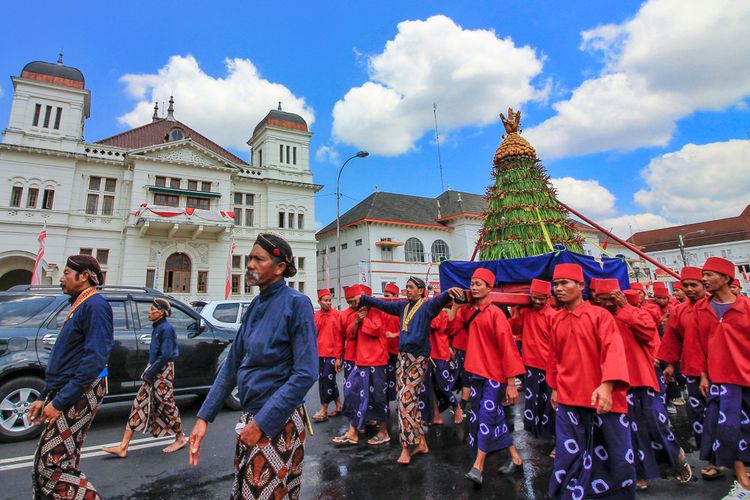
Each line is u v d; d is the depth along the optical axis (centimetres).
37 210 2302
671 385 706
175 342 506
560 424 323
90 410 296
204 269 2641
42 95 2430
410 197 4016
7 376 538
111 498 371
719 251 5203
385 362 545
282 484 216
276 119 3231
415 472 425
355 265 3444
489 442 401
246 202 3009
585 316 325
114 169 2569
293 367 225
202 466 449
